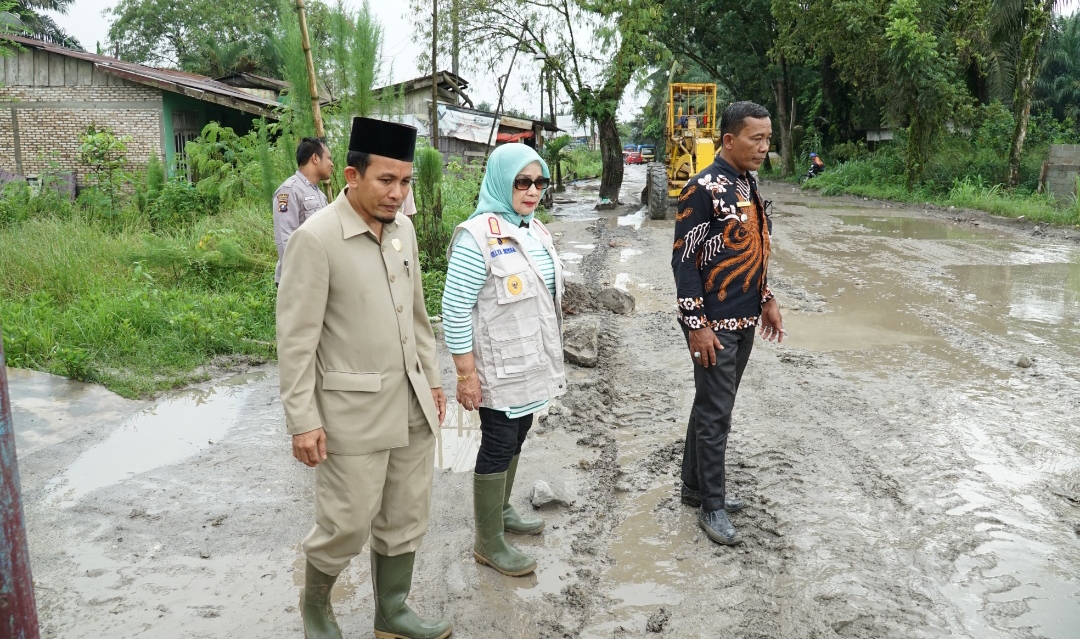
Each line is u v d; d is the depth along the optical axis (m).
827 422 5.08
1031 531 3.71
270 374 6.18
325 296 2.54
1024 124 19.11
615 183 20.16
